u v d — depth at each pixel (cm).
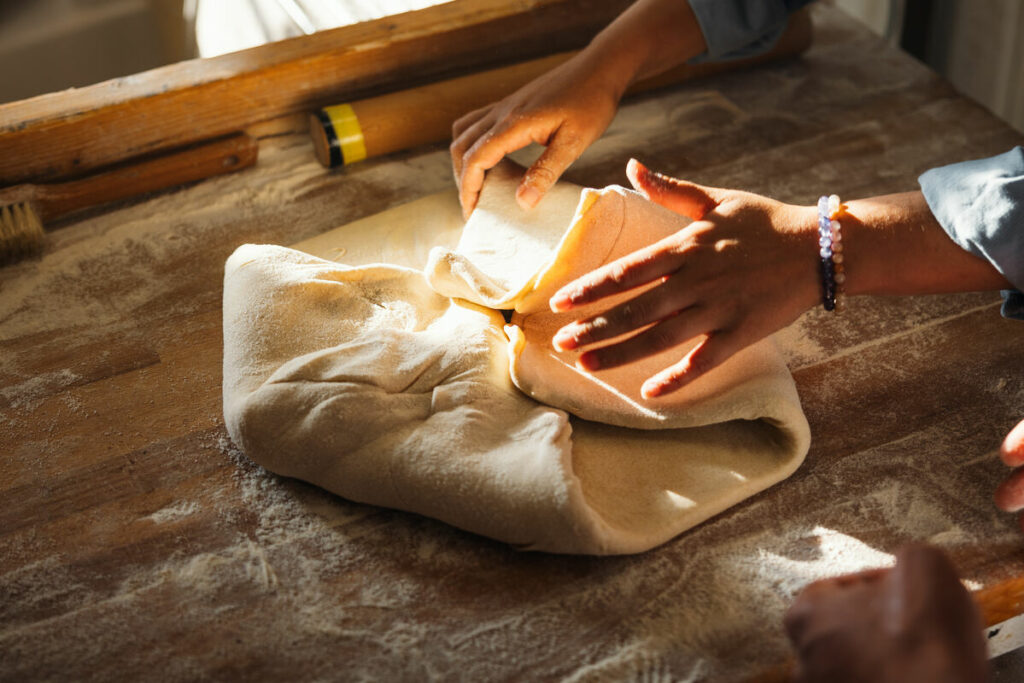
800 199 132
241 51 138
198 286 121
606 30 130
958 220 93
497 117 120
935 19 197
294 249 116
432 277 101
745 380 95
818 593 61
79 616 86
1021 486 89
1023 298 100
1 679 81
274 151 142
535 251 109
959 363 110
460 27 142
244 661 82
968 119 147
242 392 95
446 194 130
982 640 56
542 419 92
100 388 108
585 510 85
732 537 91
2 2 239
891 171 137
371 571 89
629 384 97
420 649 82
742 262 92
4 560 90
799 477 97
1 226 122
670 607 85
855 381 108
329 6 181
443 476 88
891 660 53
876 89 154
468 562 89
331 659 82
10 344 113
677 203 99
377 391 92
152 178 133
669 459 95
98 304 118
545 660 81
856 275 94
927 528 92
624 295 99
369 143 138
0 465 99
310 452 91
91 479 98
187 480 98
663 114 149
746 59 156
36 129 125
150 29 253
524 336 99
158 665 82
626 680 80
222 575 89
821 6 174
